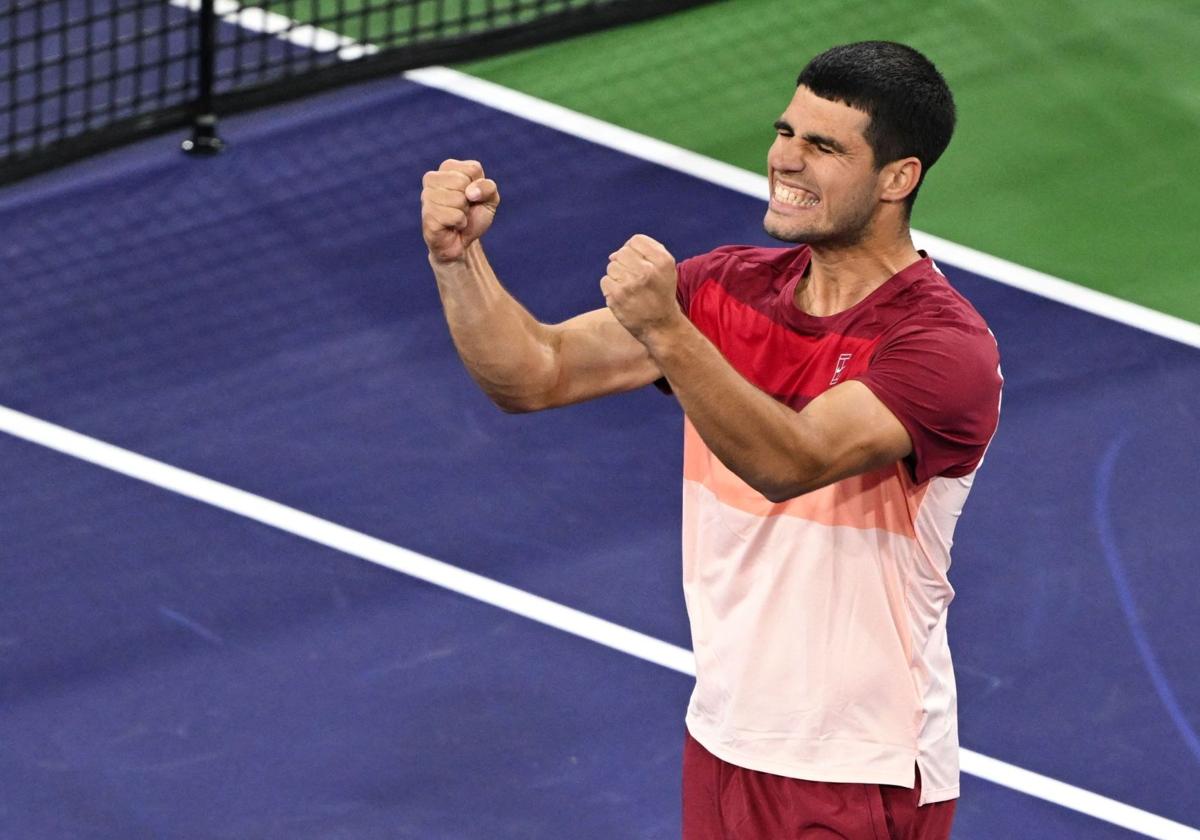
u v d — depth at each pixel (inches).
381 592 1057.5
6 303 1291.8
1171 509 1162.6
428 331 1285.7
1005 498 1160.8
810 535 684.7
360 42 1587.1
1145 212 1473.9
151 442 1169.4
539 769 949.8
